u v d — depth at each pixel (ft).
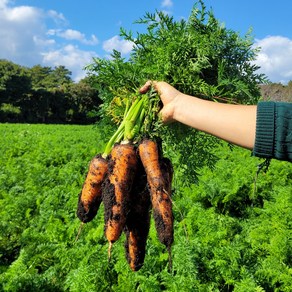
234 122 1.45
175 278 3.49
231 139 1.47
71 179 8.14
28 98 52.06
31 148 14.78
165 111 1.78
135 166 1.97
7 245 5.07
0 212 6.04
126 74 2.25
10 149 13.83
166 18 2.29
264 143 1.35
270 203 5.62
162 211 1.83
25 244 4.95
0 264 4.75
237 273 3.65
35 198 6.50
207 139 2.42
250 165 8.89
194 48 2.21
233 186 6.94
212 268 3.70
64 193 6.66
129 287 3.61
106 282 3.76
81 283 3.57
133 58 2.35
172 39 2.20
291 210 4.95
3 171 9.23
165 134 2.28
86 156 12.67
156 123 1.94
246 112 1.44
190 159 2.37
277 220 4.81
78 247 4.17
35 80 73.67
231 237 4.83
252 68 2.35
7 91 51.11
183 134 2.28
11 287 3.70
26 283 3.77
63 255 4.05
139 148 1.94
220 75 2.15
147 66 2.20
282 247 4.09
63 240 4.82
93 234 4.44
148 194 2.03
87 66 2.35
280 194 5.90
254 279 3.57
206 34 2.24
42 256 4.47
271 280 3.73
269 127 1.35
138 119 2.03
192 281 3.45
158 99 1.94
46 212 5.62
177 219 5.30
